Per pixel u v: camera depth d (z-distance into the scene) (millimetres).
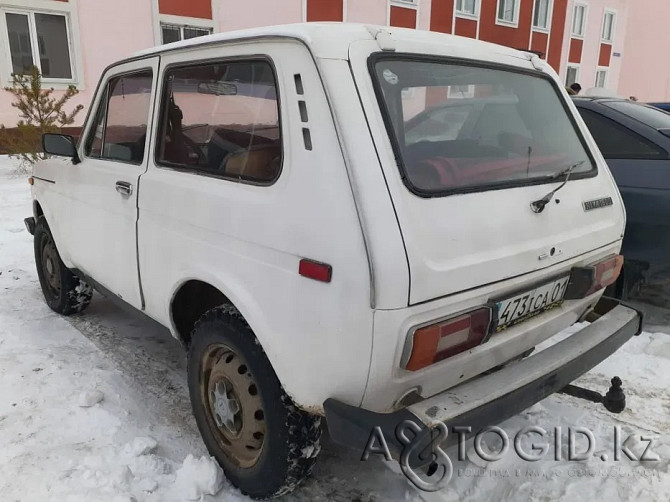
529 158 2465
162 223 2615
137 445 2678
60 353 3697
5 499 2359
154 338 3984
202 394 2543
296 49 1979
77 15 12586
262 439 2299
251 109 2156
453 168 2070
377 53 2018
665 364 3545
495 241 2023
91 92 13148
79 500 2336
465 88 2307
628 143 3900
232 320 2273
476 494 2469
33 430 2844
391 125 1919
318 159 1865
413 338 1776
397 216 1774
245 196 2131
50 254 4258
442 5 18703
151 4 13375
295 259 1915
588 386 3330
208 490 2424
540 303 2285
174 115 2607
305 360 1937
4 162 11820
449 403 1893
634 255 3781
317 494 2484
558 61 23406
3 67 11992
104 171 3129
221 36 2361
